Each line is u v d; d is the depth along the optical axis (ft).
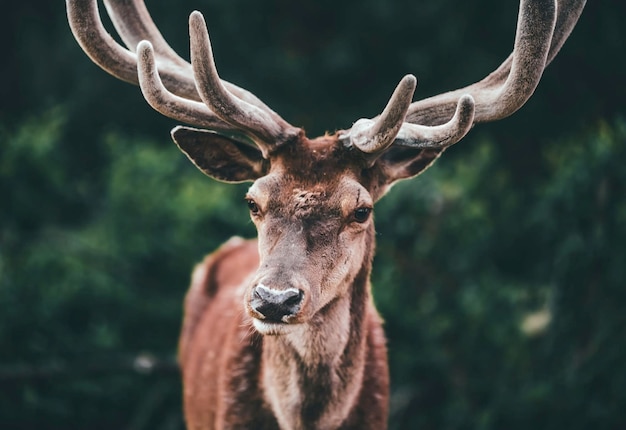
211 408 25.41
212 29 53.72
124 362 35.73
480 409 36.68
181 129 22.39
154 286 40.47
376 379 24.21
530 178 48.78
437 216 41.27
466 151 49.90
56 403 35.09
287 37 55.98
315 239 20.76
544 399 33.99
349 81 55.11
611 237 35.09
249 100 23.29
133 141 48.08
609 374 33.63
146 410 35.91
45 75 57.98
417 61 52.24
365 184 22.16
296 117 54.19
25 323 35.60
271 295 19.63
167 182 42.75
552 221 38.01
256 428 23.63
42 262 37.65
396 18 53.21
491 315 38.11
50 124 45.50
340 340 22.48
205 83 20.80
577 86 47.09
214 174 23.47
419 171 23.22
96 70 55.26
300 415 22.72
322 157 21.66
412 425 37.22
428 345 38.06
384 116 20.45
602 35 45.57
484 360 37.63
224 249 31.96
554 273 36.94
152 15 52.95
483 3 48.85
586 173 36.40
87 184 47.98
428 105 23.21
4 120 52.03
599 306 34.99
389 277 39.32
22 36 59.26
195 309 30.66
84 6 22.79
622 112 45.65
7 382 34.40
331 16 55.98
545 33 20.95
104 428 36.19
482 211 41.39
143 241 40.29
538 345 37.04
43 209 42.60
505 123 49.14
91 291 37.55
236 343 24.41
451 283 40.24
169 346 38.45
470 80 49.85
